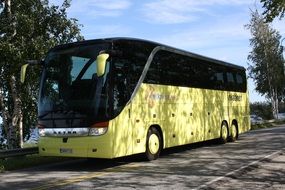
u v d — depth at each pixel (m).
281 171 12.57
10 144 21.48
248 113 25.20
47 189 10.25
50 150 13.47
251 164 13.64
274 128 36.22
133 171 12.84
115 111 13.13
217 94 20.86
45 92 13.80
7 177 12.39
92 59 13.27
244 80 25.06
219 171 12.38
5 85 22.06
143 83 14.67
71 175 12.45
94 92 12.95
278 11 17.50
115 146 13.05
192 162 14.54
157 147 15.37
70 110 13.16
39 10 21.03
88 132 12.84
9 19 20.08
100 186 10.46
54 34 21.45
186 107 17.59
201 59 19.44
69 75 13.48
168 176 11.72
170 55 16.70
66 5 21.59
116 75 13.32
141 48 14.81
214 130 20.22
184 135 17.23
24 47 19.38
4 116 22.25
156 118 15.30
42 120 13.67
